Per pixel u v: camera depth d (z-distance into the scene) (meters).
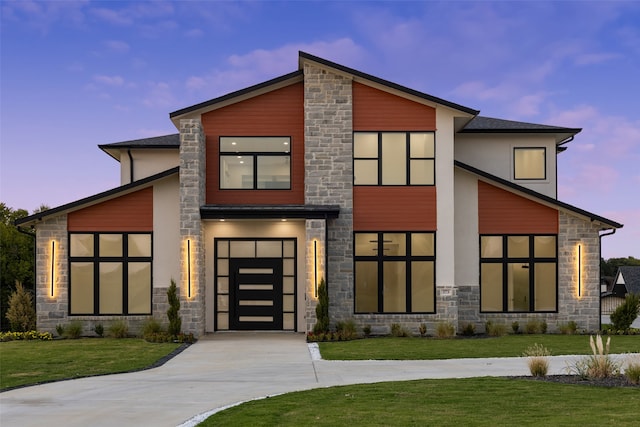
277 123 21.42
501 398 10.05
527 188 22.77
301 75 21.25
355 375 13.20
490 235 21.95
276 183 21.34
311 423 8.44
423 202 21.00
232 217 20.06
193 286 19.78
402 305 20.89
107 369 14.33
